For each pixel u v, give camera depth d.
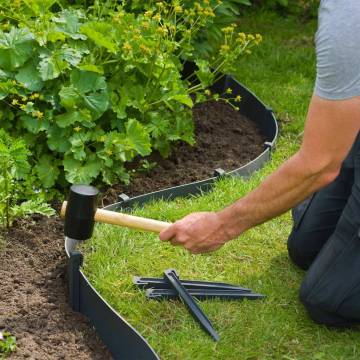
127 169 2.68
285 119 3.07
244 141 2.93
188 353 1.99
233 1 3.32
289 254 2.30
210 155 2.81
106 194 2.54
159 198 2.53
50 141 2.49
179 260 2.29
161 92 2.67
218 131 2.97
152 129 2.62
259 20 3.93
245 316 2.12
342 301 2.03
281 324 2.10
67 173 2.49
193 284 2.18
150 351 1.89
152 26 2.65
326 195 2.21
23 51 2.48
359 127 1.74
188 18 2.81
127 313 2.10
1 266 2.20
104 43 2.48
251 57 3.52
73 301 2.11
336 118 1.70
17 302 2.09
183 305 2.13
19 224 2.36
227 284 2.21
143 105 2.61
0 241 2.28
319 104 1.71
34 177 2.46
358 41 1.64
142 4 2.93
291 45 3.71
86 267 2.22
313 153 1.75
